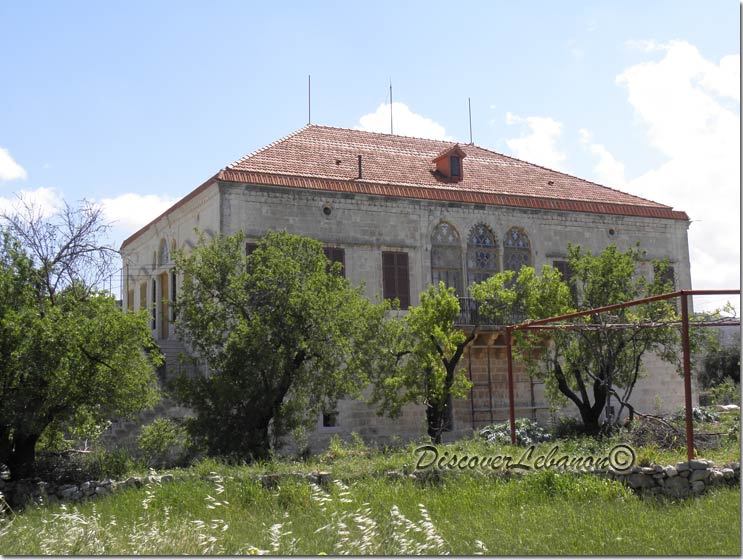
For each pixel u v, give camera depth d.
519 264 34.44
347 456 20.56
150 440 21.94
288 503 14.76
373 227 31.23
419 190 32.09
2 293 19.02
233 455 20.41
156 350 21.77
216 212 28.98
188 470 17.94
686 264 38.28
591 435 25.70
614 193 38.94
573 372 27.47
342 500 13.37
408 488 15.67
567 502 14.27
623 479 15.57
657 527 12.15
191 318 22.23
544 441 25.61
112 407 19.53
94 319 19.19
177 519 13.30
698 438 20.23
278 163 31.02
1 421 18.20
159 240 35.56
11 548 11.30
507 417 32.69
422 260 32.09
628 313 26.38
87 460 19.95
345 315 22.59
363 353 23.50
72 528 11.78
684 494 15.15
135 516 14.16
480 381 32.44
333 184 30.45
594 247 36.06
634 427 22.23
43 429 19.02
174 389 22.28
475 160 38.16
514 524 12.61
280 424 22.11
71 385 18.64
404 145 37.41
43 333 18.23
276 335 21.69
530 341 27.70
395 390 24.70
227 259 22.80
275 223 29.36
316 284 22.55
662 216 37.66
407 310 31.55
